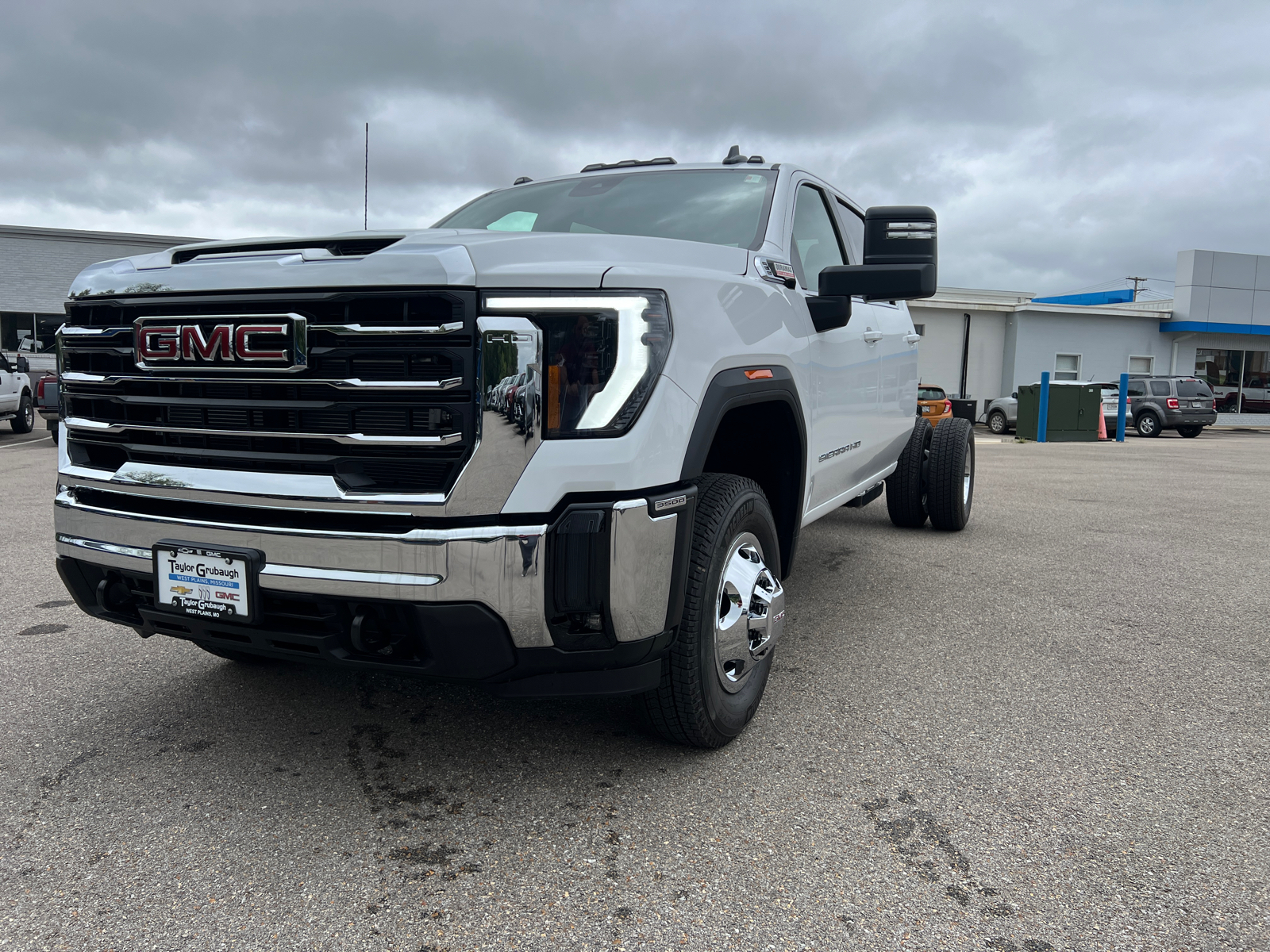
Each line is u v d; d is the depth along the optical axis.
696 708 2.33
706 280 2.31
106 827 2.09
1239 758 2.52
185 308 2.09
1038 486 9.35
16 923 1.73
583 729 2.69
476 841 2.05
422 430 1.90
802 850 2.02
